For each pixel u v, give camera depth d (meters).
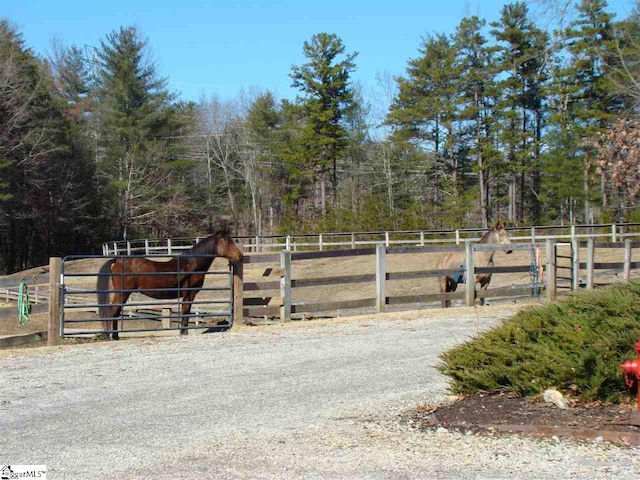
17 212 44.66
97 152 55.47
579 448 5.23
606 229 36.59
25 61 45.22
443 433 5.85
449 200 50.59
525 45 42.22
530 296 15.64
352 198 57.22
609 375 6.00
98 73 61.31
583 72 38.00
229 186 63.69
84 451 5.92
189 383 8.48
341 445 5.78
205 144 66.19
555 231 37.94
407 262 30.89
